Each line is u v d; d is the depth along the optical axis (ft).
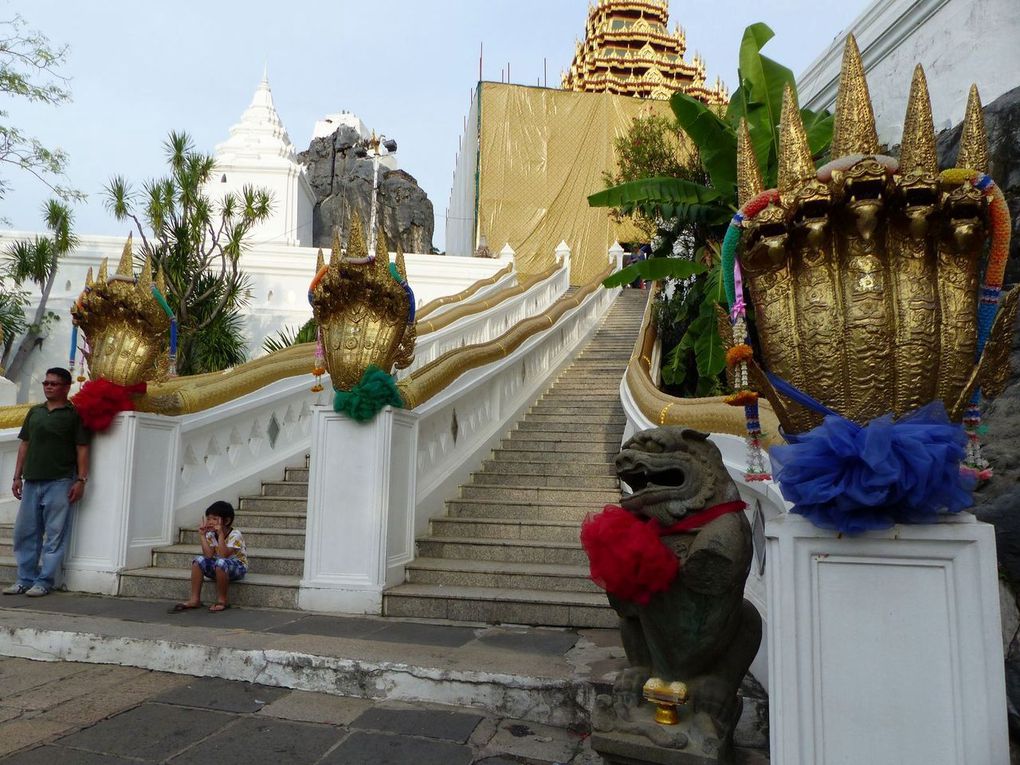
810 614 6.78
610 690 11.01
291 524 22.18
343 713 11.47
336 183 89.25
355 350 17.66
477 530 21.29
